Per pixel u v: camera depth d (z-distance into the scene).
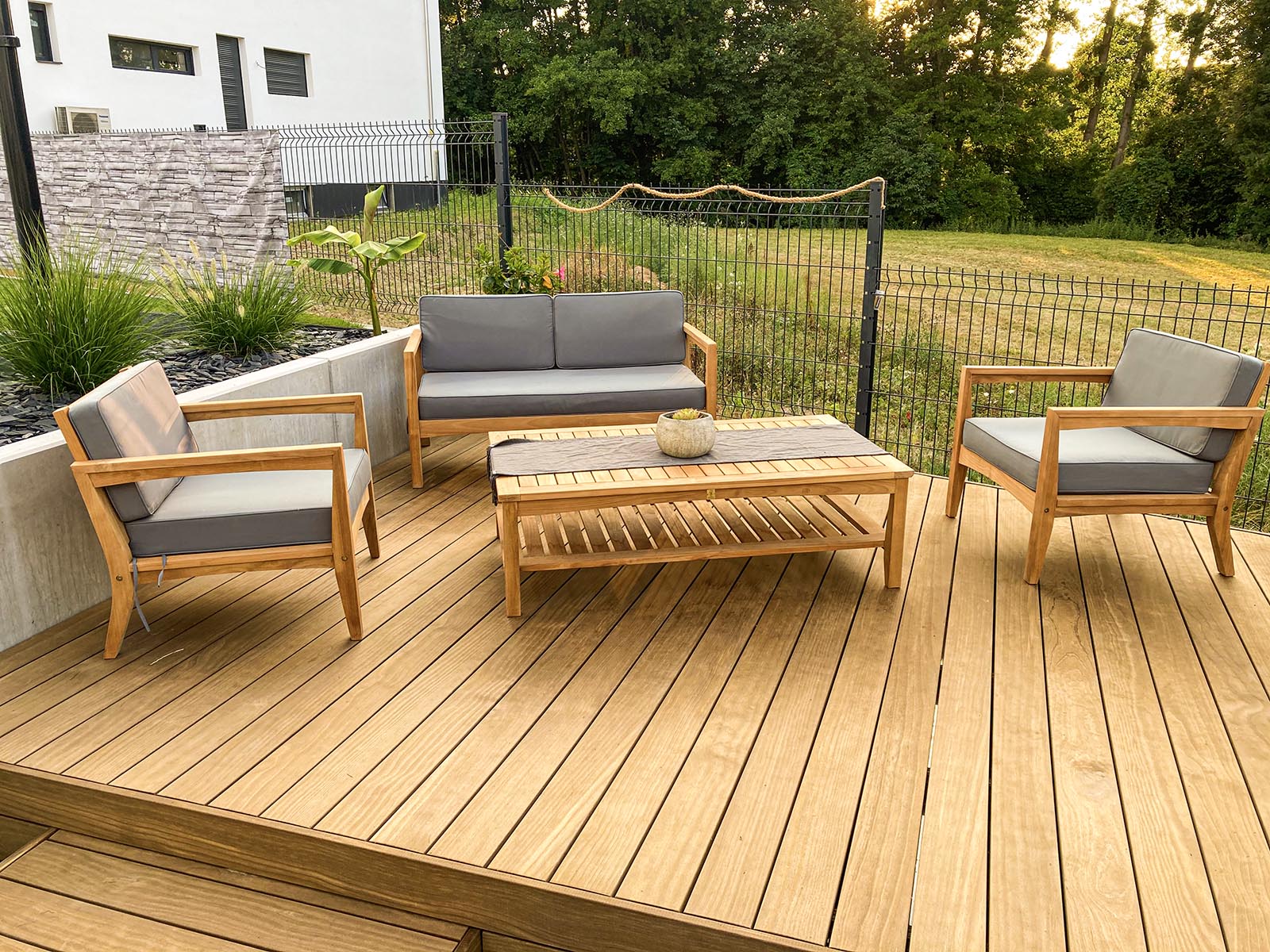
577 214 6.49
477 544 3.87
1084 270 13.52
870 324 4.91
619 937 1.94
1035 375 4.04
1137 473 3.42
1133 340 3.96
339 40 14.58
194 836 2.22
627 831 2.13
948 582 3.49
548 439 3.82
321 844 2.10
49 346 4.05
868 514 4.18
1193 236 21.02
